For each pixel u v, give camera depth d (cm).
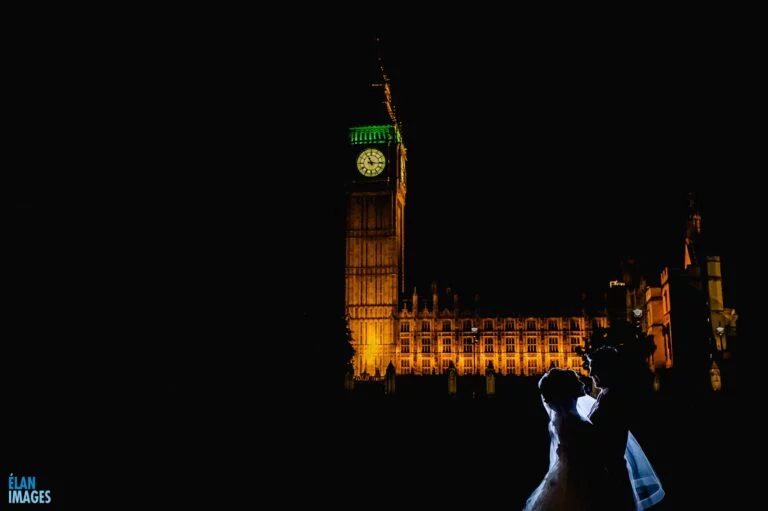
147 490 3119
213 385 4184
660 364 10344
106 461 3166
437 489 3503
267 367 4822
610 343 8388
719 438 3675
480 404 5022
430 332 16488
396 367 16338
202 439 3809
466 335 16400
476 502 3309
